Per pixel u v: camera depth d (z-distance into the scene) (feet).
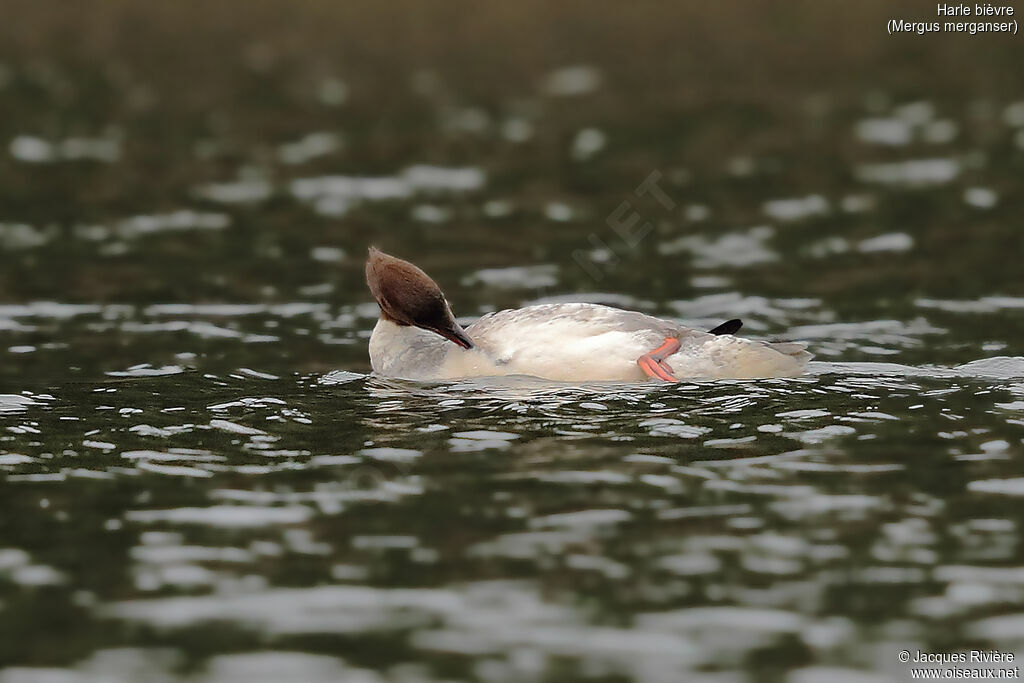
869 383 46.75
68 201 82.79
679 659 28.22
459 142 98.17
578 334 47.67
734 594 30.91
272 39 126.31
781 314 59.21
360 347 54.85
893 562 32.37
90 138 99.14
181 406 45.85
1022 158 89.76
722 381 46.83
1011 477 37.40
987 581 31.35
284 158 94.22
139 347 54.54
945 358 51.03
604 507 35.83
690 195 83.51
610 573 31.96
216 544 33.88
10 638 29.27
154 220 78.69
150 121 104.37
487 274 67.62
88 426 43.50
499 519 35.19
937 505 35.58
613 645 28.78
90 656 28.53
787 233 74.43
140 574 32.27
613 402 44.62
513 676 27.63
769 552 32.96
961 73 115.03
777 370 47.24
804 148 94.27
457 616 30.07
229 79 115.96
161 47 125.18
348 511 35.94
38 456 40.45
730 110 105.09
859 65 118.01
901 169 88.17
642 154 93.81
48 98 110.22
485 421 43.16
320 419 44.09
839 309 59.67
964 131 97.86
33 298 62.39
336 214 80.12
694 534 34.04
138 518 35.58
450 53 122.21
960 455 39.17
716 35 126.21
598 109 106.32
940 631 29.22
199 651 28.73
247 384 48.93
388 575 32.07
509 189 85.81
